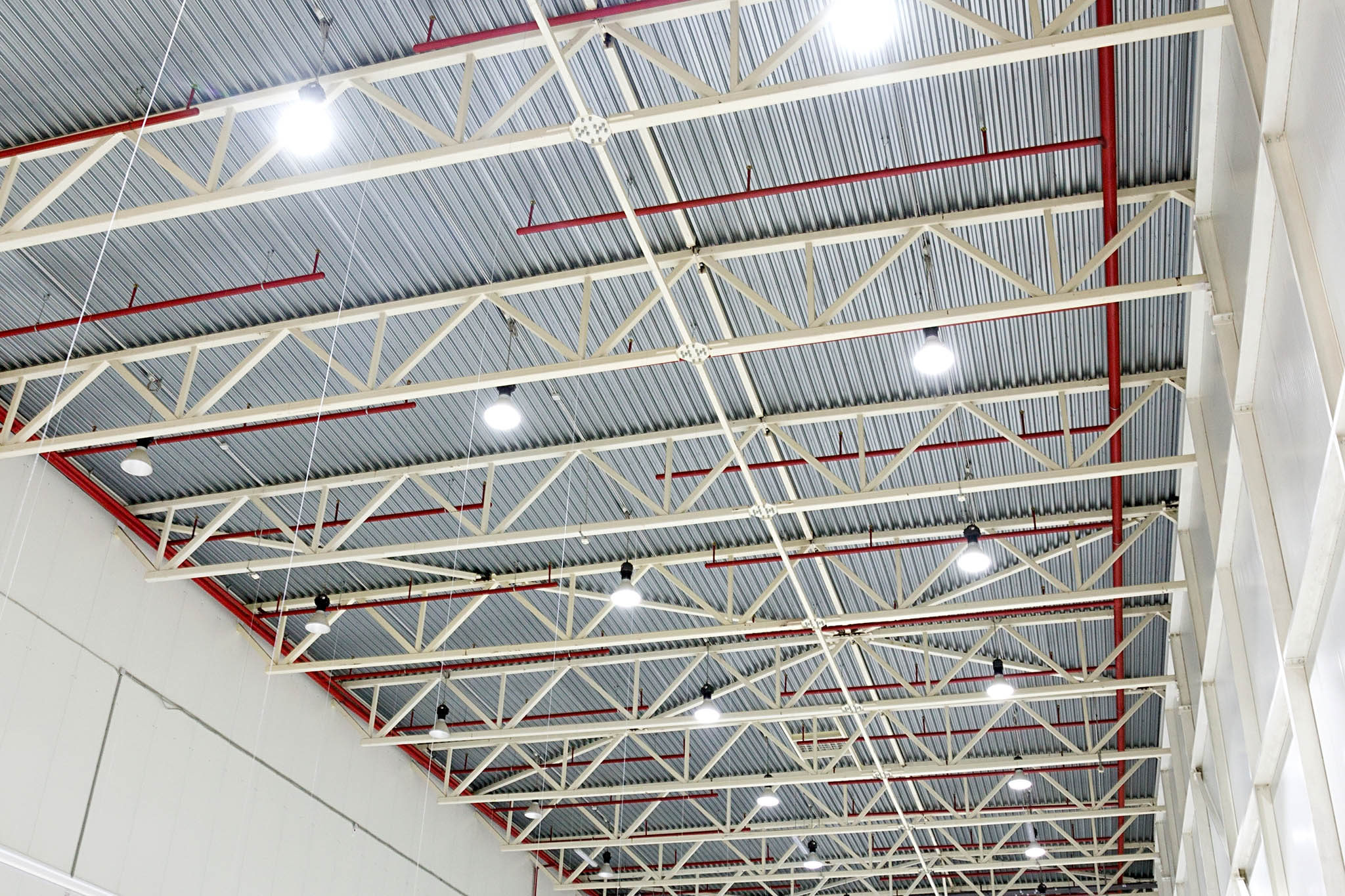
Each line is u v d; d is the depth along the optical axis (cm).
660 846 4131
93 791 2258
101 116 1669
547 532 2205
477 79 1589
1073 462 2059
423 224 1825
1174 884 3338
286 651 2897
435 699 3253
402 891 3228
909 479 2358
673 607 2527
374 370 1888
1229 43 1400
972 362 2069
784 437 2156
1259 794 1852
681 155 1702
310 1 1490
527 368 1844
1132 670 3033
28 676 2158
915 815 3662
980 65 1322
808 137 1669
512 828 3922
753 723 3309
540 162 1712
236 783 2652
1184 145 1669
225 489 2452
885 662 2858
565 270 1903
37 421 1998
